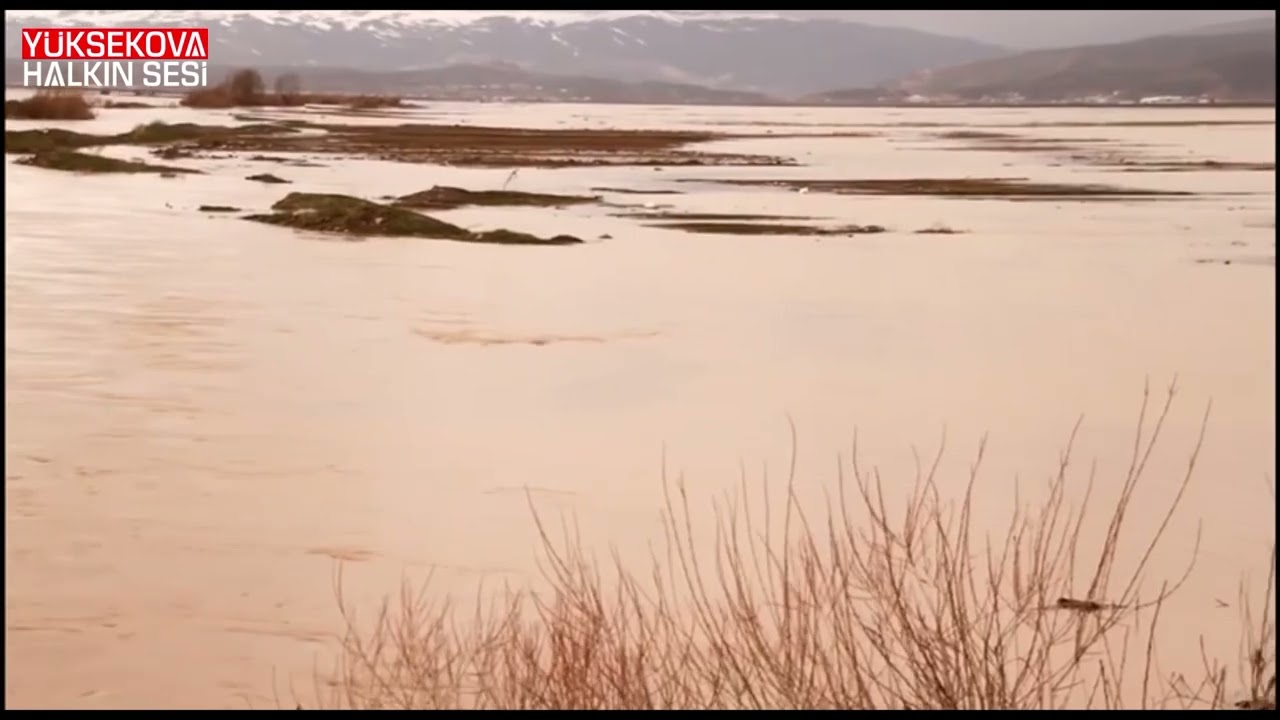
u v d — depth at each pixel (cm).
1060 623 575
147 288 1450
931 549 666
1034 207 2627
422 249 1856
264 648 572
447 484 808
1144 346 1270
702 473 840
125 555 680
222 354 1146
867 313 1421
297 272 1603
